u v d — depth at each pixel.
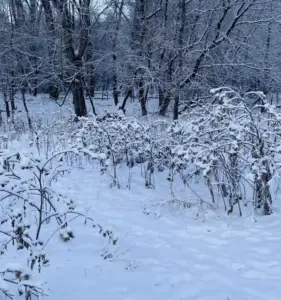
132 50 17.41
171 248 4.94
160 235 5.38
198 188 7.32
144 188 7.44
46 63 18.03
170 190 7.23
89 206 6.39
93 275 4.17
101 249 4.84
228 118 6.55
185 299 3.71
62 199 4.41
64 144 9.48
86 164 8.95
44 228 5.32
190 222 5.82
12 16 20.39
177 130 7.54
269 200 6.02
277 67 17.03
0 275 3.42
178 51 16.03
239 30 17.30
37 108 22.94
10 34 19.08
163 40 16.75
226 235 5.35
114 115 10.91
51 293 3.76
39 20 20.27
